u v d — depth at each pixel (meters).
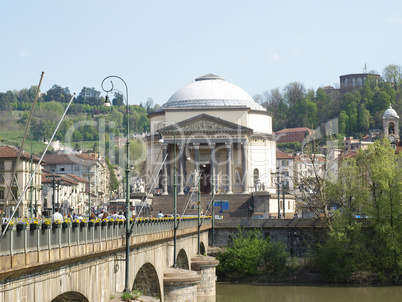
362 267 108.81
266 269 113.94
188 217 90.06
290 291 101.25
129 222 50.03
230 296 96.25
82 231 38.47
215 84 189.50
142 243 54.53
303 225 122.56
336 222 111.81
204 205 153.25
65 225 35.34
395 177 111.19
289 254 117.44
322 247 111.81
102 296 43.69
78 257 36.59
